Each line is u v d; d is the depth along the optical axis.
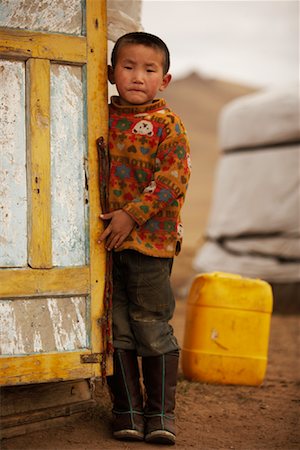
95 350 3.61
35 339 3.51
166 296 3.76
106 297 3.63
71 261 3.61
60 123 3.59
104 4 3.65
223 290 5.18
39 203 3.53
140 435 3.74
